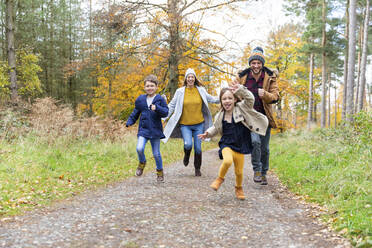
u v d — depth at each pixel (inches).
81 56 601.6
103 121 379.9
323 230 112.3
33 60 746.8
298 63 949.2
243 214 133.2
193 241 100.7
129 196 161.8
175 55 530.6
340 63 1190.3
